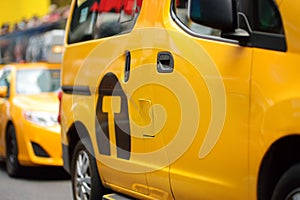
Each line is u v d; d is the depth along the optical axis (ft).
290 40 12.97
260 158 13.42
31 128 29.17
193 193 15.44
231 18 13.71
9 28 71.82
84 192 21.09
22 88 32.81
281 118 12.88
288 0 13.17
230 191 14.29
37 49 57.47
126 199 18.63
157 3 17.02
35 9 77.71
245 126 13.79
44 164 29.07
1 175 31.73
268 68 13.29
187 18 15.76
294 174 12.92
